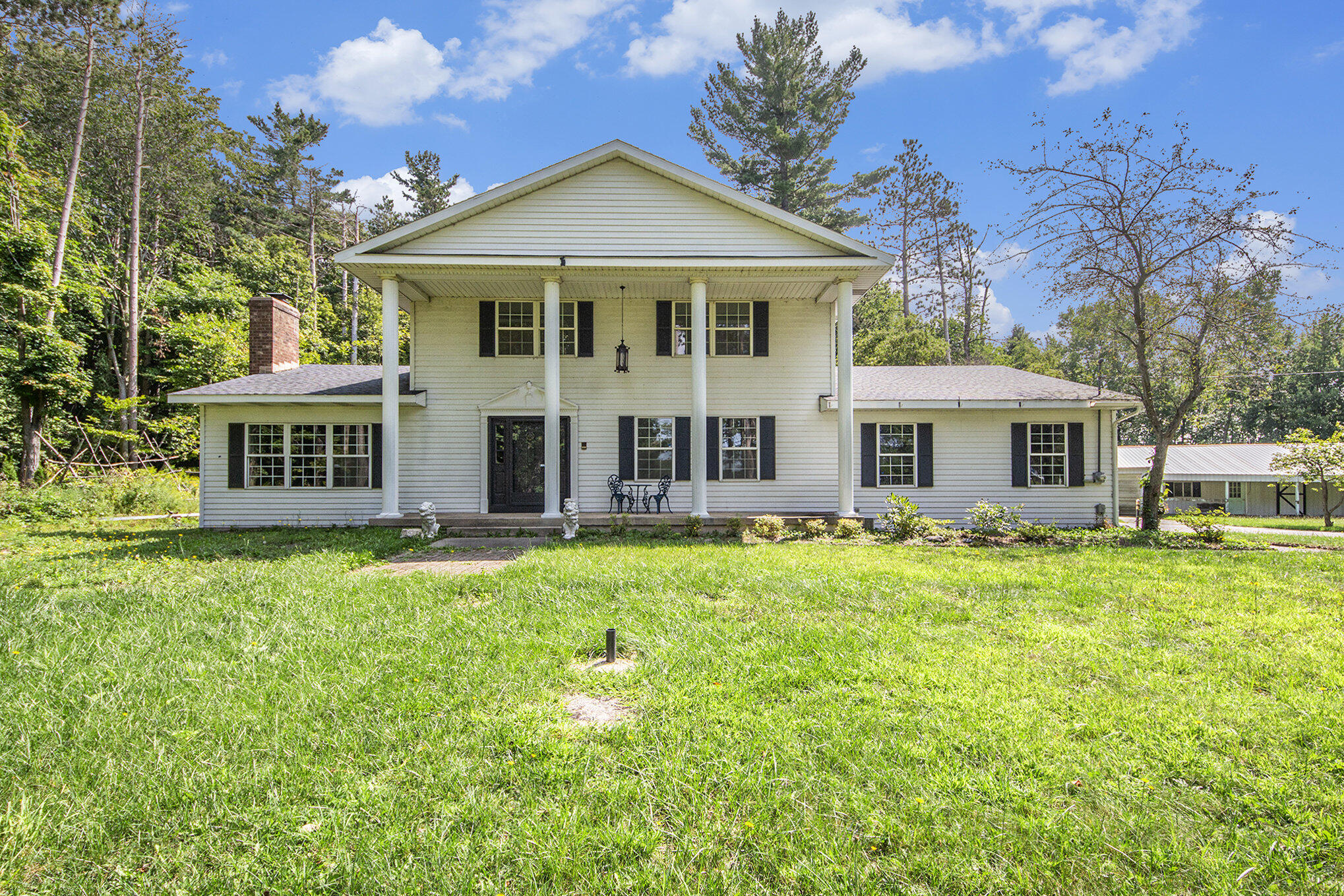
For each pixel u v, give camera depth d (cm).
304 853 275
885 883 258
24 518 1570
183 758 348
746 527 1320
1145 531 1335
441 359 1486
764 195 3030
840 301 1344
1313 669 481
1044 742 364
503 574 805
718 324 1509
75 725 385
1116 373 1739
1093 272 1473
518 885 258
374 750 360
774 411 1495
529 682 449
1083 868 268
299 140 3878
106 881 261
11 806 301
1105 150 1448
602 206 1344
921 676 459
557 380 1315
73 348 2072
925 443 1482
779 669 473
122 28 2409
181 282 2917
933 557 970
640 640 536
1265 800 313
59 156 2552
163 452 2495
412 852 277
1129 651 518
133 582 788
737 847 279
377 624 588
